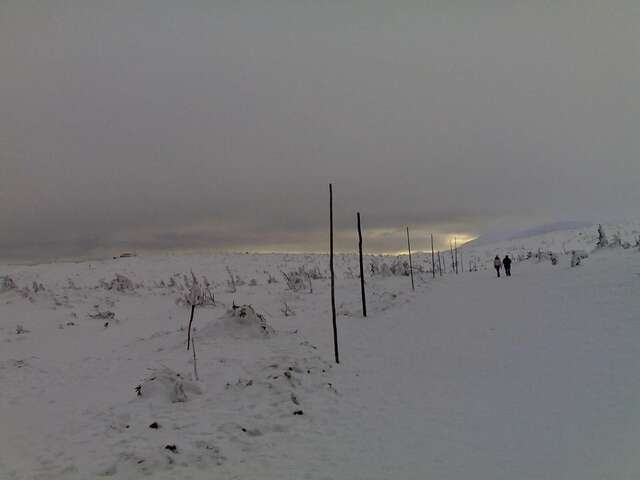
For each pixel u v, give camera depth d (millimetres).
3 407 11031
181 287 38281
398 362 14172
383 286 33750
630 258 26188
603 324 14891
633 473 6352
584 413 8781
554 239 72438
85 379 13398
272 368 12586
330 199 15242
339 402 10766
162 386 11000
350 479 6945
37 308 26578
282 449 8219
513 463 7098
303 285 35062
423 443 8156
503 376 11742
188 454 7848
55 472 7359
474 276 36031
